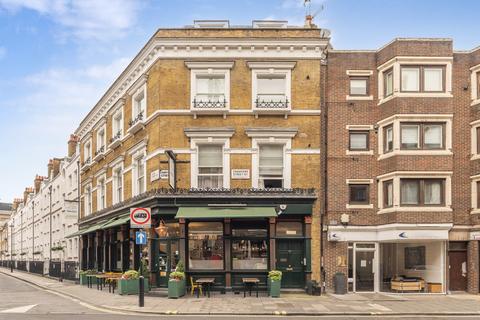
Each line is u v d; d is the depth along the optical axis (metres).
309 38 21.39
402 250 22.94
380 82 21.94
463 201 21.61
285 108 21.19
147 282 21.06
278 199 20.72
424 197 20.97
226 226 20.78
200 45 21.42
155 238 21.31
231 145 21.23
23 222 70.88
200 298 19.09
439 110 21.09
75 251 38.38
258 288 20.42
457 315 15.77
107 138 29.17
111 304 17.70
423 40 21.33
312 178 21.17
